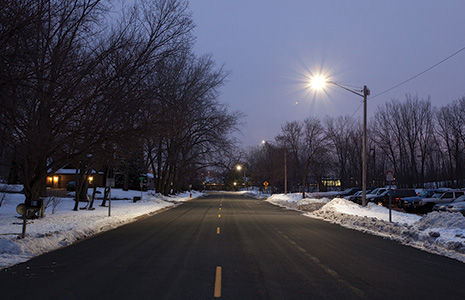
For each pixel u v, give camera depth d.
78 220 19.28
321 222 21.53
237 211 31.64
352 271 8.77
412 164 64.75
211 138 48.75
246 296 6.62
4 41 12.05
